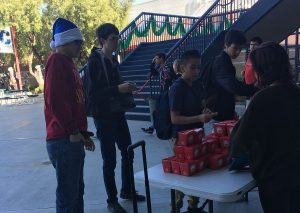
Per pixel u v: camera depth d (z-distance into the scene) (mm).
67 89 2672
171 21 17719
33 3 22938
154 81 11273
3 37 22422
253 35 8930
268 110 1929
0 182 5141
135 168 5320
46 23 23875
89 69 3582
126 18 24531
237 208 3689
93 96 3586
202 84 3350
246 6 10586
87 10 22266
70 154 2742
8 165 6031
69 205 2818
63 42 2740
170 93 2969
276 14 8016
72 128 2686
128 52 16312
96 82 3580
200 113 3025
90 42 22672
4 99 19188
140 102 10672
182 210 3648
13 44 23391
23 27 23047
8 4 22281
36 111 14461
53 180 5090
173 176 2275
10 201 4395
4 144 7863
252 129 1939
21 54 25969
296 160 1902
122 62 14828
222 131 2561
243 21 8492
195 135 2377
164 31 17359
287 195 1899
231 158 2203
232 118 3570
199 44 10852
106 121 3660
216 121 3572
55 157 2764
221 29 10562
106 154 3729
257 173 1996
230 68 3381
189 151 2293
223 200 1918
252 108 1957
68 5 22656
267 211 1986
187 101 2949
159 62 8766
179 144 2381
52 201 4320
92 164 5633
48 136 2768
